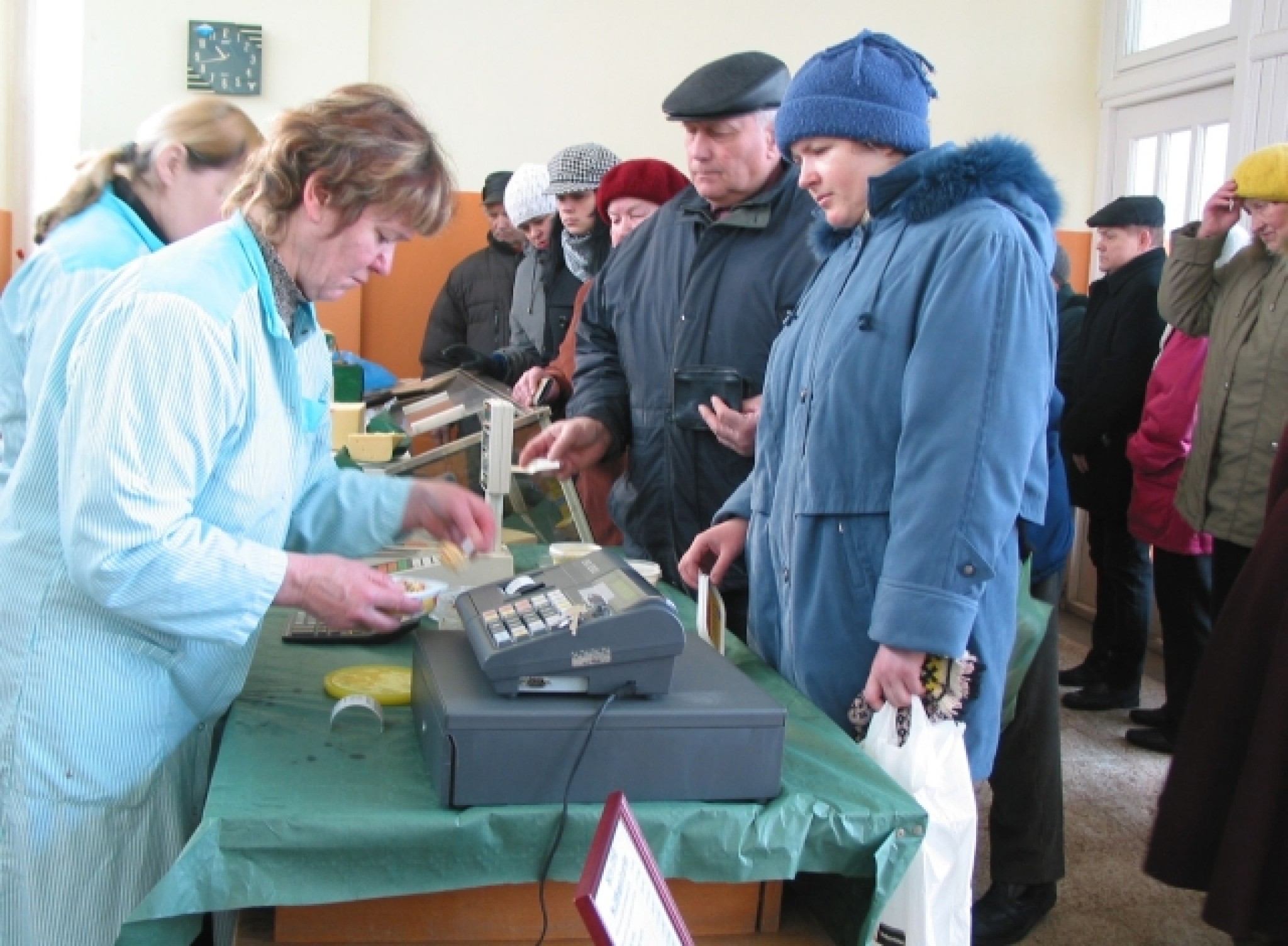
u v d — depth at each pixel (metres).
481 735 1.07
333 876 1.05
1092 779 3.18
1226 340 3.07
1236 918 1.98
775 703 1.15
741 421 2.06
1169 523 3.33
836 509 1.58
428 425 2.74
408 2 4.81
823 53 1.66
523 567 2.06
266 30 4.66
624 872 0.86
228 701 1.33
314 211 1.20
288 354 1.26
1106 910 2.51
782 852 1.12
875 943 1.24
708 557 1.97
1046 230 1.57
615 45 4.96
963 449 1.44
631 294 2.39
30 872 1.20
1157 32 4.81
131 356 1.10
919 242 1.55
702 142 2.13
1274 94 4.09
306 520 1.49
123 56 4.57
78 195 1.71
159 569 1.10
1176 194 4.71
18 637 1.20
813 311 1.72
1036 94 5.14
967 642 1.49
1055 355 1.53
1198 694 2.12
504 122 4.94
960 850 1.26
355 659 1.55
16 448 1.60
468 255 4.91
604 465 2.62
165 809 1.28
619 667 1.13
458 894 1.13
